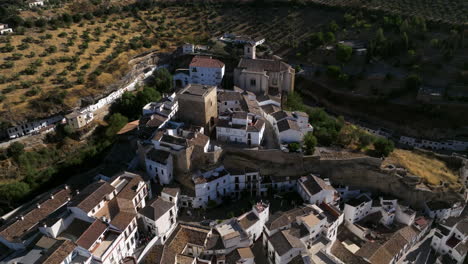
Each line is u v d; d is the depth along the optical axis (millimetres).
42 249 72375
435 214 99250
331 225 85875
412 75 146250
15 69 140250
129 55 163625
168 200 91125
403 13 181875
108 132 126125
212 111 111812
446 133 135750
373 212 98125
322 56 171250
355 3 197375
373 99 148250
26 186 102312
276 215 87000
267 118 117688
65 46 161375
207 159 97375
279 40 186375
